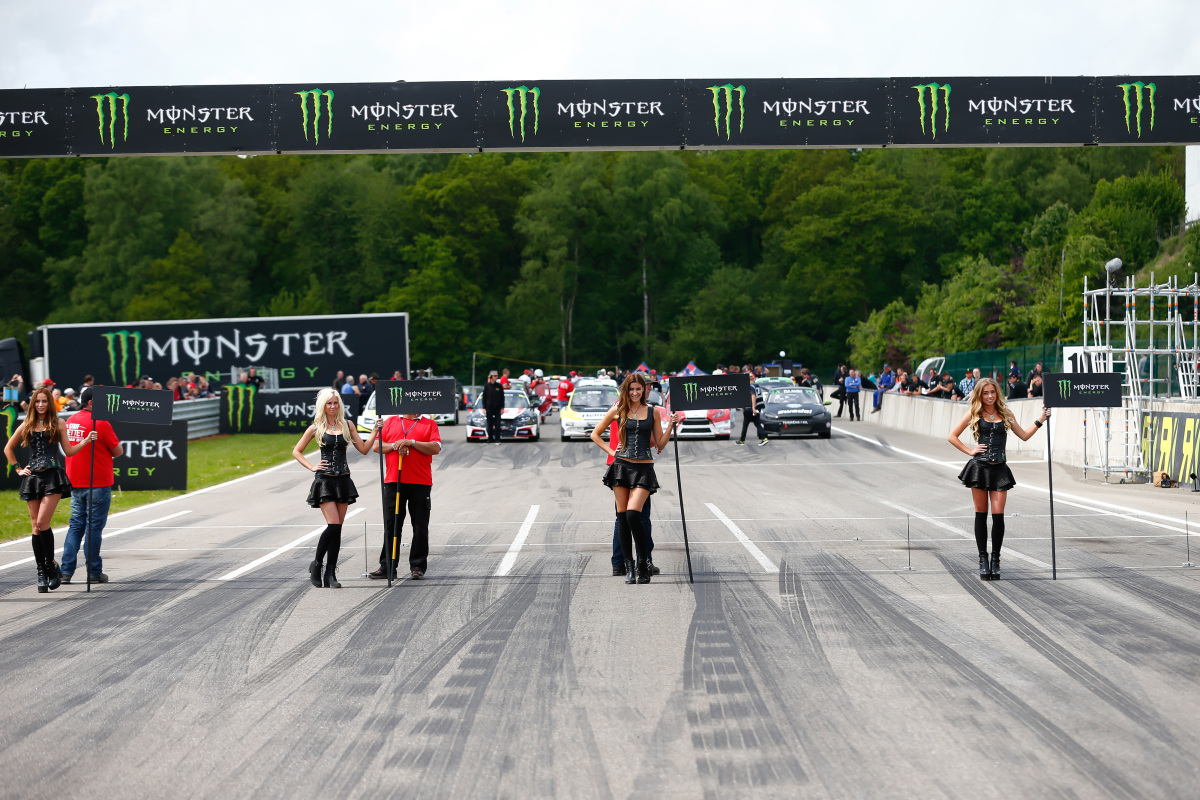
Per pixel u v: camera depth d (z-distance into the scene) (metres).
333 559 12.69
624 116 26.20
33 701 8.15
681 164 119.31
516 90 26.17
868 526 17.17
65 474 13.05
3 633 10.48
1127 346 24.69
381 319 49.91
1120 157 99.94
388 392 13.02
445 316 111.50
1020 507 19.16
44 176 112.75
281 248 119.75
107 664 9.22
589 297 119.31
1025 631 9.86
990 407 12.38
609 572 13.37
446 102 26.27
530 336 113.62
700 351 112.25
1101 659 8.85
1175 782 6.20
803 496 21.66
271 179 124.12
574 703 7.87
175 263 102.31
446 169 124.12
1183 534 15.79
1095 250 63.59
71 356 49.69
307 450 36.22
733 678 8.45
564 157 125.00
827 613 10.73
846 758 6.64
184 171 106.69
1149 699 7.76
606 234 119.06
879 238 108.88
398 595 12.10
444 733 7.25
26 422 12.83
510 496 22.59
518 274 123.44
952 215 108.12
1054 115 26.17
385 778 6.45
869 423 46.22
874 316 87.06
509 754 6.82
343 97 26.25
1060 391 12.84
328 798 6.16
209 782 6.43
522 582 12.76
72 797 6.23
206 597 12.18
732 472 26.91
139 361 49.78
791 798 6.03
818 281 112.38
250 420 42.97
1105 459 23.95
